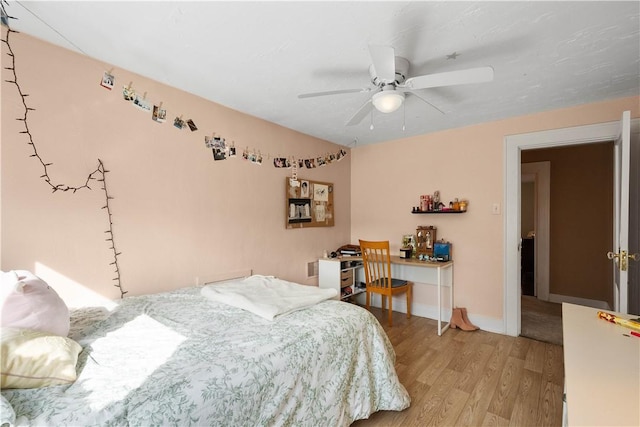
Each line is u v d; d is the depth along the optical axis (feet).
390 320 10.34
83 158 5.92
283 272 10.28
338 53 5.78
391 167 12.27
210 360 3.68
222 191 8.38
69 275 5.73
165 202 7.15
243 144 8.95
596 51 5.67
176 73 6.63
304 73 6.59
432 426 5.43
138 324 4.78
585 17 4.69
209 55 5.89
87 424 2.67
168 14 4.67
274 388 3.80
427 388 6.61
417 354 8.25
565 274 12.81
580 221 12.44
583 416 2.31
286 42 5.41
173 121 7.29
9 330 3.24
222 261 8.37
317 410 4.33
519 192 9.41
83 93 5.91
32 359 3.10
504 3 4.39
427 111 8.84
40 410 2.77
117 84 6.35
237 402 3.41
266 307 5.32
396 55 5.75
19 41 5.19
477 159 10.11
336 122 9.89
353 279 11.79
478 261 10.14
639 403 2.47
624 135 6.26
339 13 4.62
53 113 5.56
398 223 12.09
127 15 4.71
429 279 11.03
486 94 7.66
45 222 5.48
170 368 3.48
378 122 9.89
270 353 3.98
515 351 8.41
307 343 4.41
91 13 4.66
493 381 6.88
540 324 10.49
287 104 8.34
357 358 5.24
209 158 8.06
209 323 4.88
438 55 5.81
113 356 3.75
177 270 7.38
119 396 2.98
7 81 5.10
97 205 6.10
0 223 5.04
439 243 10.68
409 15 4.66
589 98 7.95
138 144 6.69
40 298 3.74
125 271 6.48
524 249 16.55
